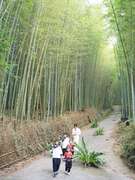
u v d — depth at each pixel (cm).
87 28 1864
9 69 1096
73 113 1992
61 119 1614
